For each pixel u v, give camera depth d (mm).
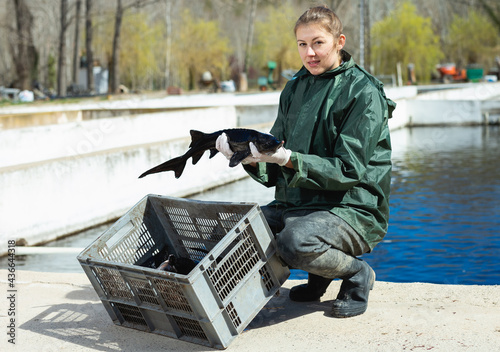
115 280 3859
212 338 3492
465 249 7801
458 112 26969
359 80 3738
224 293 3521
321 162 3549
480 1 67125
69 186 9609
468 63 68188
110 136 14484
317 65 3830
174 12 61844
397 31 55969
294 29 3889
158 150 11758
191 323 3602
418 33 55562
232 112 20766
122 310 3988
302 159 3514
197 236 4191
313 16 3768
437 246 7977
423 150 18969
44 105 25328
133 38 49406
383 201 3854
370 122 3635
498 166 15141
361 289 3939
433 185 12664
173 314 3604
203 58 53625
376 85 3814
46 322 4121
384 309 4031
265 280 3717
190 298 3381
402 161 16562
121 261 4141
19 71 37750
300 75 4035
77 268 7516
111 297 3955
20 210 8633
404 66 55906
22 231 8664
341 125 3754
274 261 3707
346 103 3697
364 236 3799
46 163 9180
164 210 4301
